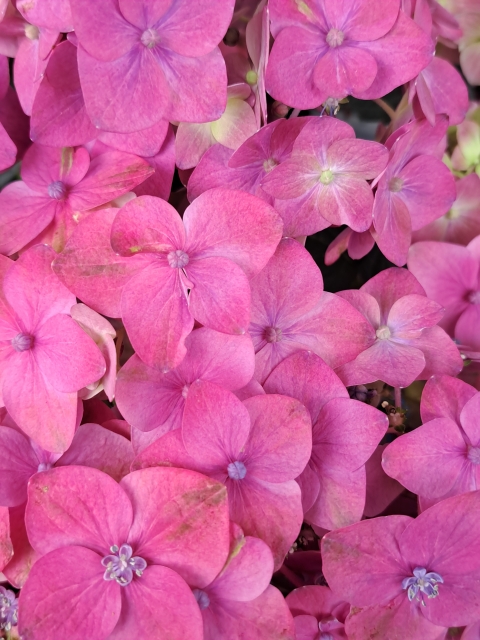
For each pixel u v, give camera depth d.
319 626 0.12
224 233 0.12
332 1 0.12
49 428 0.12
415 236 0.18
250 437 0.11
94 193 0.13
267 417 0.11
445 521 0.11
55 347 0.12
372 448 0.12
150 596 0.10
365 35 0.12
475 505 0.11
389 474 0.12
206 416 0.11
